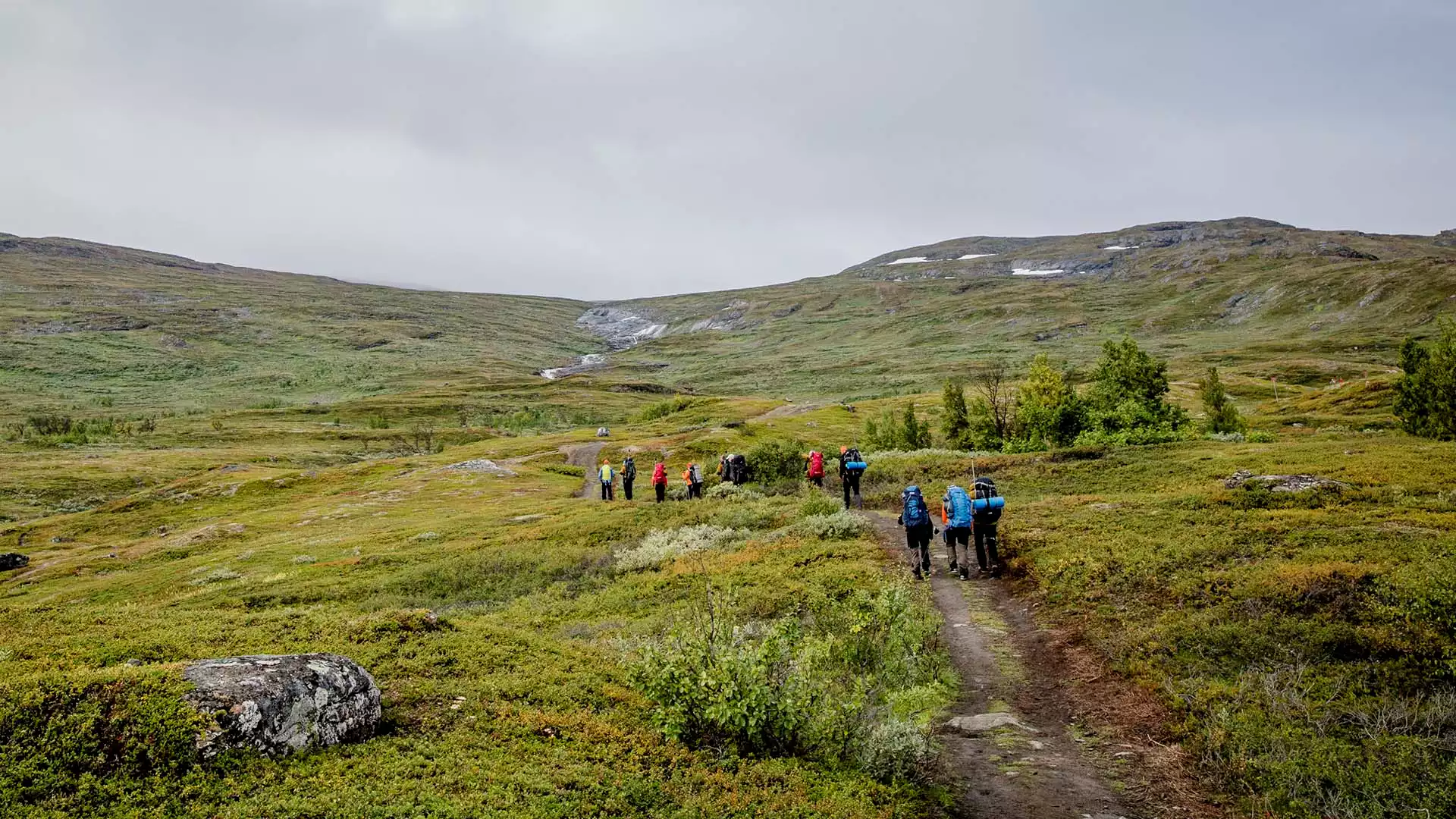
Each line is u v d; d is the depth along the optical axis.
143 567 47.16
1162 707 10.50
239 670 9.04
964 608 16.39
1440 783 7.54
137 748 7.75
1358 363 181.50
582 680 12.04
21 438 157.50
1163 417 47.28
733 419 139.50
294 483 86.19
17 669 10.95
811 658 10.50
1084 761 9.48
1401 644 10.43
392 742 9.27
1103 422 45.22
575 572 26.69
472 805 7.59
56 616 17.30
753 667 9.77
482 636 14.19
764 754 9.59
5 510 94.38
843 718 9.83
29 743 7.66
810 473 35.84
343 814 7.29
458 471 81.44
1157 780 8.80
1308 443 37.50
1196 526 18.61
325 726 9.05
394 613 14.95
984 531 19.17
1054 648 13.48
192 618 15.77
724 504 36.41
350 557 37.06
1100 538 18.81
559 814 7.58
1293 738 8.84
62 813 6.94
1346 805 7.57
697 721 10.08
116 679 8.57
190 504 79.06
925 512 19.11
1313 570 13.16
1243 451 33.16
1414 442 36.00
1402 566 12.59
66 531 70.50
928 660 12.61
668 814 7.85
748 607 17.12
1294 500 20.48
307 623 14.77
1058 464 36.00
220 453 140.12
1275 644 11.25
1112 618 13.92
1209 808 8.13
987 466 38.12
